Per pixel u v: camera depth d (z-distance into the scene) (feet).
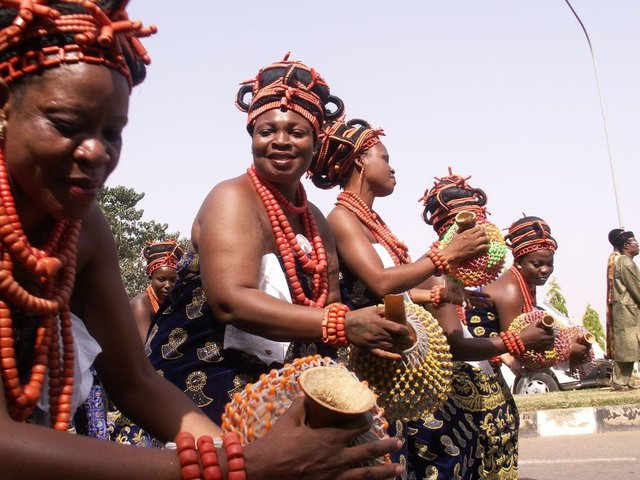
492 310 19.26
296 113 11.99
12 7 6.46
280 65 12.28
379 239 14.98
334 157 15.28
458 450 15.29
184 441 5.97
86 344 7.70
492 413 16.49
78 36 6.49
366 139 15.29
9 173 6.66
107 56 6.65
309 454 6.04
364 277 13.91
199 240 11.48
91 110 6.51
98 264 7.98
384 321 10.70
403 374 11.21
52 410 7.19
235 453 5.94
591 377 46.03
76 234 7.32
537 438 33.37
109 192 101.24
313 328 10.82
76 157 6.52
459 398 16.07
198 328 11.68
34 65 6.45
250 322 10.92
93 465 5.75
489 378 16.66
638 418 33.60
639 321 39.93
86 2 6.56
